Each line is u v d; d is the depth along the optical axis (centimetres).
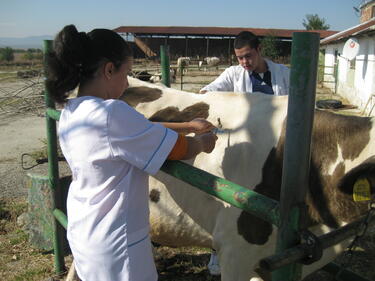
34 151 762
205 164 220
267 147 205
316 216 193
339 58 1698
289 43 3497
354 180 144
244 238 206
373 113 1167
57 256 329
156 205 238
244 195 117
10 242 388
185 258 357
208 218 222
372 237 375
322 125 198
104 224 136
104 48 133
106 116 129
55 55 135
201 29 4194
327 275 327
